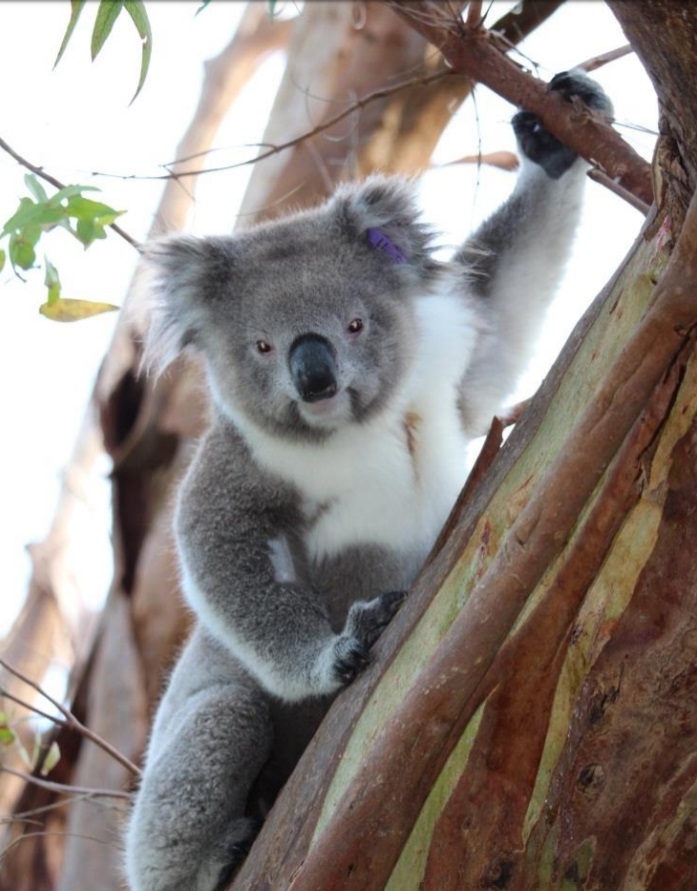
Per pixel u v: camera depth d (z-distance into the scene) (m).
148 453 13.30
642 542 5.22
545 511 4.88
